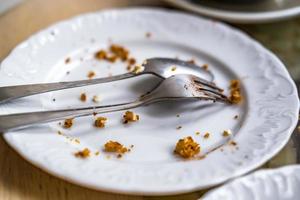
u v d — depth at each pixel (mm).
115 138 369
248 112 391
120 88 414
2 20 493
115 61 445
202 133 378
